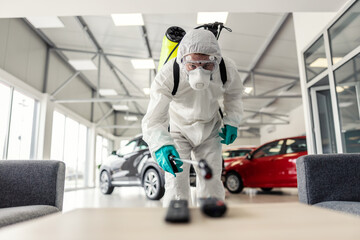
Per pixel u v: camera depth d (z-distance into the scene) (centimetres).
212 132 156
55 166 147
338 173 139
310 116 398
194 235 45
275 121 1222
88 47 672
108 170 500
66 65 771
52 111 655
